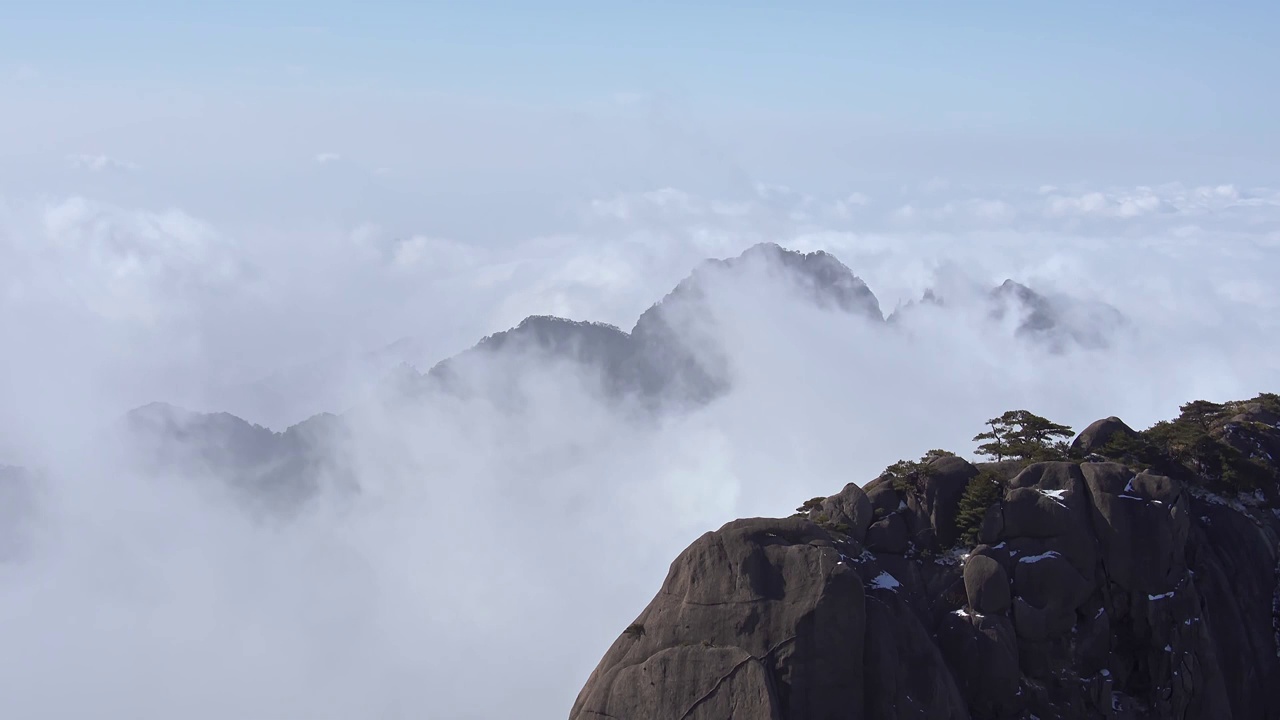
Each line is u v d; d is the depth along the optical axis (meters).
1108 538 55.31
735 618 52.00
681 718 50.66
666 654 51.84
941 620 54.75
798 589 51.69
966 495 57.00
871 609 52.41
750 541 53.38
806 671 50.59
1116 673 54.34
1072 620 54.16
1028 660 53.97
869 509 58.06
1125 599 54.88
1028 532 55.75
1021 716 52.94
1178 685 53.66
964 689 53.19
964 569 55.00
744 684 50.31
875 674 51.16
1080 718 53.06
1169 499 55.38
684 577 53.75
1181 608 54.44
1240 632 55.81
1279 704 55.84
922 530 57.59
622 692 52.03
